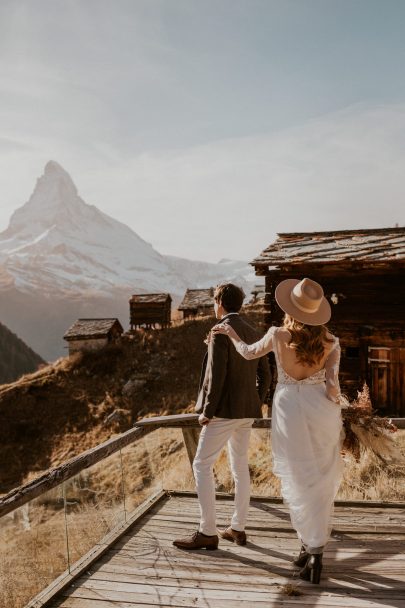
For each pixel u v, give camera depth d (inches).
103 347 1328.7
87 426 1039.6
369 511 180.7
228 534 158.7
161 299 1566.2
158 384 1152.2
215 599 124.8
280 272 608.4
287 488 135.2
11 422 1060.5
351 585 130.2
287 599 124.1
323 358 134.7
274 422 139.0
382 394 579.8
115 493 425.1
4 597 211.2
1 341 4020.7
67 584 131.9
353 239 659.4
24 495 126.1
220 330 147.6
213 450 153.3
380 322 577.0
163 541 157.8
